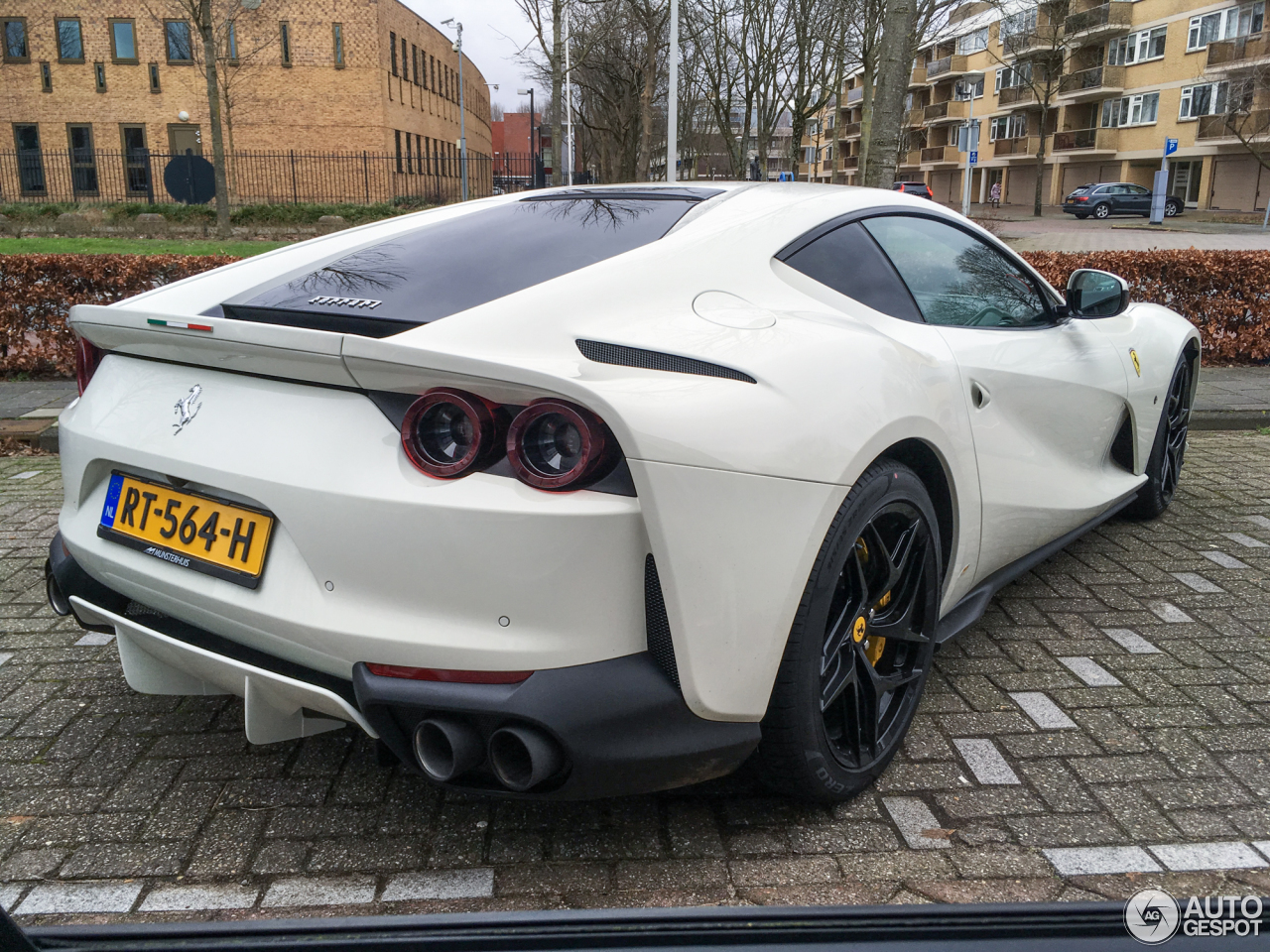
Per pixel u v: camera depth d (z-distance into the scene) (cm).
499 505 161
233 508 188
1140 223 3659
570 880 188
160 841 202
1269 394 652
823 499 183
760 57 2941
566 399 160
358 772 229
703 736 175
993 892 184
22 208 2208
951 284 270
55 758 235
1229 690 270
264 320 201
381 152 3338
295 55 3231
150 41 3170
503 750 169
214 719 255
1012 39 4800
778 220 233
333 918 165
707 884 187
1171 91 4584
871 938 163
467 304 195
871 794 219
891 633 218
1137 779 225
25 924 175
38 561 374
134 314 195
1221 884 186
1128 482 365
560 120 1766
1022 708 260
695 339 186
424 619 167
